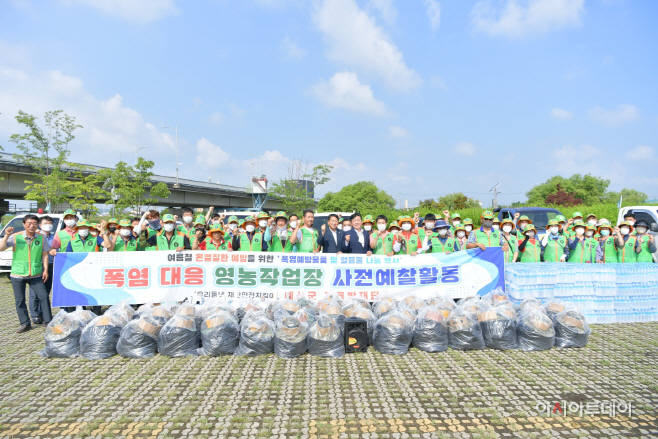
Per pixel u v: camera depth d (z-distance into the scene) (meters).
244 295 6.06
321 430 3.20
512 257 7.20
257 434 3.15
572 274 6.25
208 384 4.03
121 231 6.36
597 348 5.10
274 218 6.96
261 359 4.71
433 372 4.34
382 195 44.78
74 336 4.87
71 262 5.83
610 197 52.50
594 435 3.15
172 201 38.06
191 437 3.11
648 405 3.61
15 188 25.02
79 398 3.76
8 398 3.77
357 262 6.23
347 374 4.29
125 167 24.86
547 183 52.19
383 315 5.23
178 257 5.99
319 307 5.61
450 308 5.57
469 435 3.15
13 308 7.61
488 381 4.12
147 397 3.77
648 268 6.43
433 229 6.86
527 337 5.00
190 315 5.00
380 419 3.38
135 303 5.89
